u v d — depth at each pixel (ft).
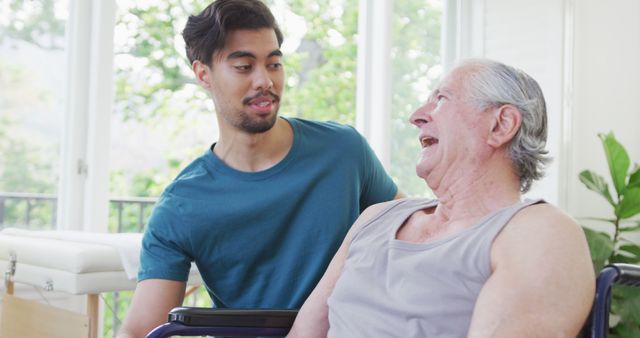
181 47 10.94
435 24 12.98
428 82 12.89
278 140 5.53
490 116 4.29
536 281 3.69
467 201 4.33
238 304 5.68
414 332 4.09
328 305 4.69
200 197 5.48
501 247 3.92
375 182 6.02
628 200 11.41
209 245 5.49
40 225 9.29
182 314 4.64
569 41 12.31
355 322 4.39
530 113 4.25
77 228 9.51
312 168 5.56
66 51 9.46
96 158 9.54
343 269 4.81
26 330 6.40
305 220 5.55
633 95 13.14
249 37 5.18
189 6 10.97
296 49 11.82
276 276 5.59
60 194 9.45
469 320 3.99
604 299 3.75
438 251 4.17
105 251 6.35
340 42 12.25
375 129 12.17
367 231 4.76
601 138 11.59
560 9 12.22
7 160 8.99
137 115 10.57
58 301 8.79
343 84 12.26
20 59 9.08
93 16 9.55
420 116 4.53
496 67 4.34
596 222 12.85
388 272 4.34
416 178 12.70
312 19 11.98
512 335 3.61
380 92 12.14
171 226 5.44
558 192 12.31
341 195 5.63
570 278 3.69
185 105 11.08
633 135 13.15
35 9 9.18
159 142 10.85
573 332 3.66
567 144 12.41
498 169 4.32
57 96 9.39
